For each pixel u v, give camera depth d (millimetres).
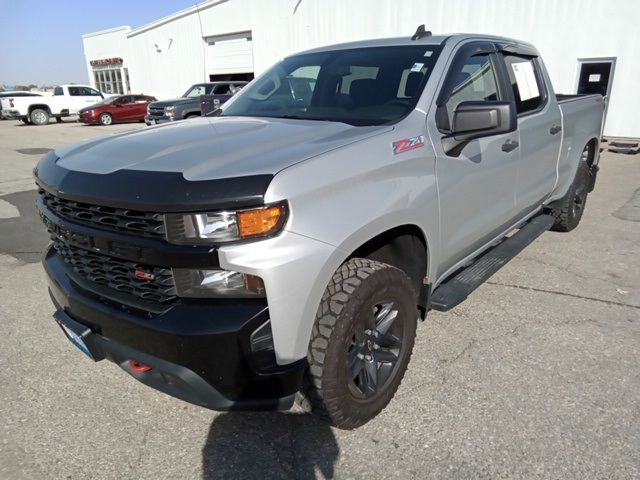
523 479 2197
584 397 2732
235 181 1961
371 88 3137
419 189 2623
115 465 2340
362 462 2324
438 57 3145
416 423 2561
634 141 12078
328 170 2172
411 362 3090
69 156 2602
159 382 2215
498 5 13438
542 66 4484
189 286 2020
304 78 3541
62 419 2658
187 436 2529
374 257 2670
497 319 3631
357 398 2406
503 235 4016
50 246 2949
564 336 3381
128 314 2156
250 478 2260
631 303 3879
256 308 1991
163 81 28156
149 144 2488
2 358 3254
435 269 2949
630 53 11812
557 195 5055
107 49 32625
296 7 18703
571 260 4801
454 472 2248
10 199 8047
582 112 5121
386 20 15945
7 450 2426
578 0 12188
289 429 2562
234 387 2047
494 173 3395
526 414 2605
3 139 18156
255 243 1949
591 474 2211
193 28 24328
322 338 2193
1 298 4199
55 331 3621
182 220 1949
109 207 2117
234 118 3246
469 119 2678
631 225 5906
